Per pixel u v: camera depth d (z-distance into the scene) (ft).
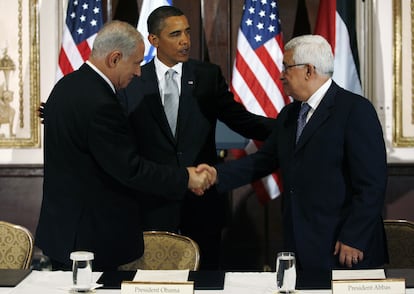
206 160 19.93
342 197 15.57
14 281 12.95
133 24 25.57
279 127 16.76
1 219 25.59
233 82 23.32
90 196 15.38
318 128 15.62
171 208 19.58
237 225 25.85
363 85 25.00
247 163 17.99
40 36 25.31
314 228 15.72
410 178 25.08
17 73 25.44
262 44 23.36
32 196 25.52
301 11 25.61
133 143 15.83
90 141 15.20
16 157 25.55
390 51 25.04
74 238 15.30
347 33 23.49
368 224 15.07
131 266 16.66
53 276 13.39
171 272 13.62
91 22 23.53
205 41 25.70
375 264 15.66
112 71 15.67
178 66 19.94
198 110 19.88
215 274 13.46
